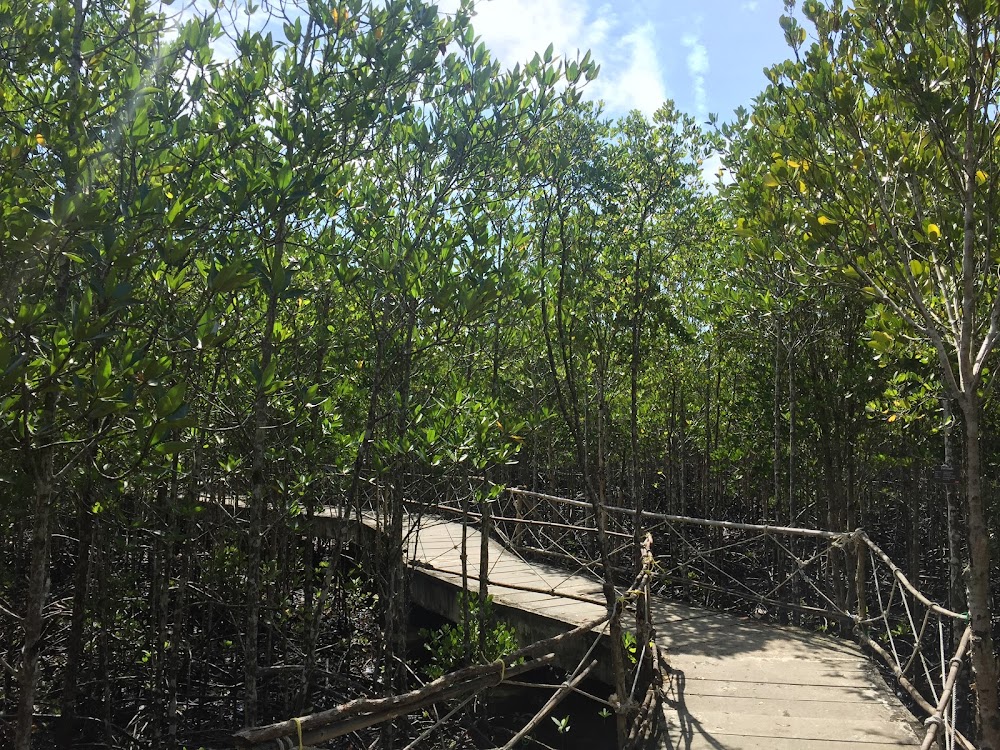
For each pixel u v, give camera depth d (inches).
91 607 230.2
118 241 112.3
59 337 105.4
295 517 247.6
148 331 149.0
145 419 107.7
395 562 229.3
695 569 458.9
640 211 250.1
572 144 220.5
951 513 271.7
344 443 228.4
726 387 596.7
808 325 380.5
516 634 291.0
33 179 138.2
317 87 159.6
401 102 174.4
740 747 179.3
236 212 145.0
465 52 191.6
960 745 175.8
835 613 274.5
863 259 194.1
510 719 313.7
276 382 163.6
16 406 109.2
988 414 340.5
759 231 232.5
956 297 193.2
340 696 264.5
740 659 245.6
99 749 243.6
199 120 169.3
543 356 365.1
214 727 282.7
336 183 190.5
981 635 174.6
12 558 264.4
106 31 161.2
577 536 463.8
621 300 256.7
